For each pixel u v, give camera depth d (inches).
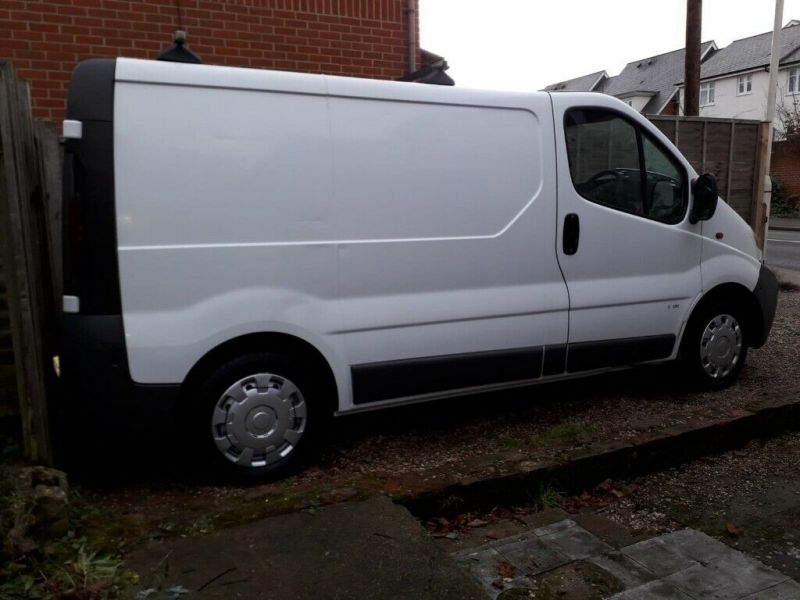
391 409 199.8
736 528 146.9
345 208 152.9
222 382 144.4
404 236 159.6
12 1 213.6
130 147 134.1
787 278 444.8
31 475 122.1
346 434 181.9
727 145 391.5
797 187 1248.8
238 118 142.5
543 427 187.2
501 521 148.0
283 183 146.6
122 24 226.7
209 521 127.3
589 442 171.0
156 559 115.2
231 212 142.1
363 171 154.5
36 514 116.3
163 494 144.4
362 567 114.7
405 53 272.5
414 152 160.1
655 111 1957.4
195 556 116.5
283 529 125.3
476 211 167.9
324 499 136.3
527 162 174.2
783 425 198.2
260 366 147.2
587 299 184.2
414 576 112.7
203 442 144.7
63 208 135.3
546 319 179.0
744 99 1690.5
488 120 169.3
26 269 130.3
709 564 132.3
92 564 111.8
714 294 210.7
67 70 221.3
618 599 120.0
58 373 165.9
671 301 199.2
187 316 139.3
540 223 176.4
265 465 150.5
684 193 201.0
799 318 321.1
